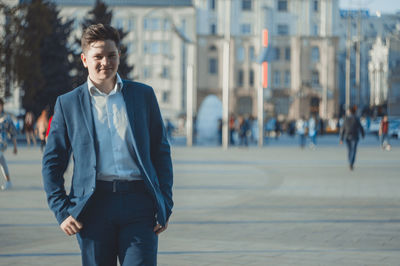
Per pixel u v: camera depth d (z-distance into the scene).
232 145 39.22
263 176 16.84
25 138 40.31
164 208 3.68
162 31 86.06
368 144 39.44
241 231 8.34
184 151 30.75
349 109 19.03
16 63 36.78
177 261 6.48
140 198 3.69
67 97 3.74
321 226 8.75
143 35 85.94
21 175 16.61
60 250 7.04
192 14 86.62
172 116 85.50
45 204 10.98
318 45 91.19
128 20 85.88
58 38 46.91
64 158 3.77
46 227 8.63
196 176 16.80
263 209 10.46
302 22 91.12
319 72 91.19
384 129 32.59
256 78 90.38
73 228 3.61
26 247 7.20
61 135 3.73
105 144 3.70
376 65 100.50
